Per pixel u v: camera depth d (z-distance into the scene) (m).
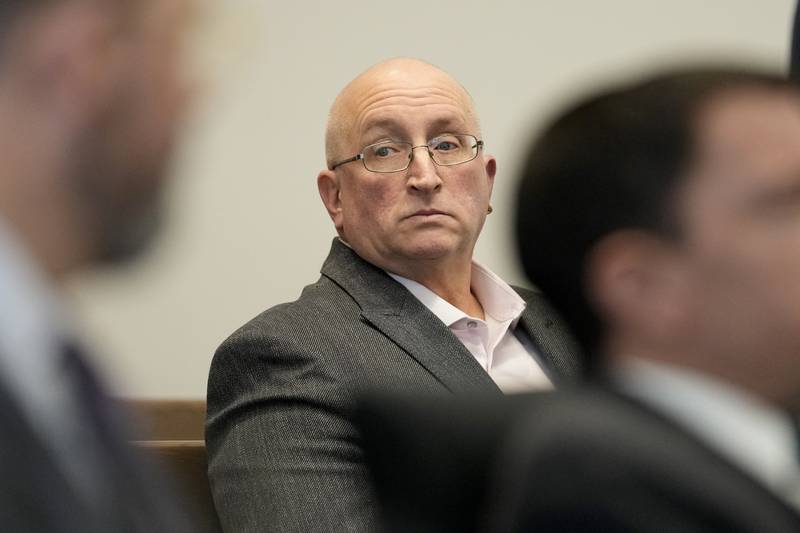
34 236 1.89
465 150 8.98
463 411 3.16
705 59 3.41
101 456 2.05
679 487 2.60
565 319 3.16
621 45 12.93
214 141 11.87
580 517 2.58
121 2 1.83
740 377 2.91
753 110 2.99
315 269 12.12
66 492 1.83
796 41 7.33
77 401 2.04
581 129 3.17
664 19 13.00
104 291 2.10
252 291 11.91
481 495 3.03
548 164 3.20
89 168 1.87
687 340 2.93
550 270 3.16
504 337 8.94
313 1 12.23
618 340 3.03
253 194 11.98
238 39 1.94
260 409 7.86
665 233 2.95
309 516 7.43
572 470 2.64
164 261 2.02
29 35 1.80
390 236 8.72
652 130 3.04
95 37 1.83
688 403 2.86
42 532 1.78
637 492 2.58
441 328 8.34
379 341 8.17
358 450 7.75
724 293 2.89
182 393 11.52
